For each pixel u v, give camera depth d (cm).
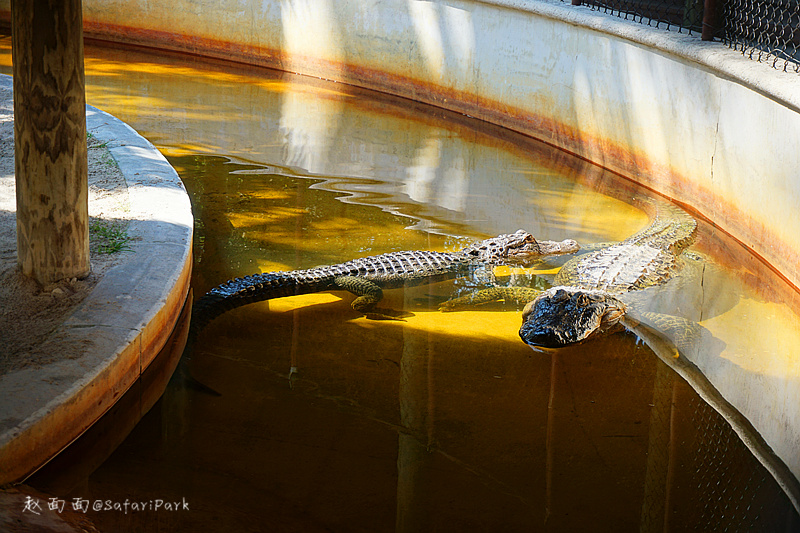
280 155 824
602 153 863
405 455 339
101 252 438
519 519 301
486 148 918
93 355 338
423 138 942
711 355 459
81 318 367
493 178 802
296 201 687
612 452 352
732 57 630
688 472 340
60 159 374
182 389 385
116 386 346
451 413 378
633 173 818
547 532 294
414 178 780
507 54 991
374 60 1194
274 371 409
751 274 582
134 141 670
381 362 427
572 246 624
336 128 960
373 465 331
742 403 409
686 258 608
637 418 383
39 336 349
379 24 1166
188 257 467
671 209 723
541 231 661
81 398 317
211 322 459
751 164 612
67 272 393
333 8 1218
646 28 760
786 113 555
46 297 383
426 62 1119
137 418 360
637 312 517
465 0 1031
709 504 317
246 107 1038
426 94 1136
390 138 934
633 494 321
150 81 1155
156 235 468
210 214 639
